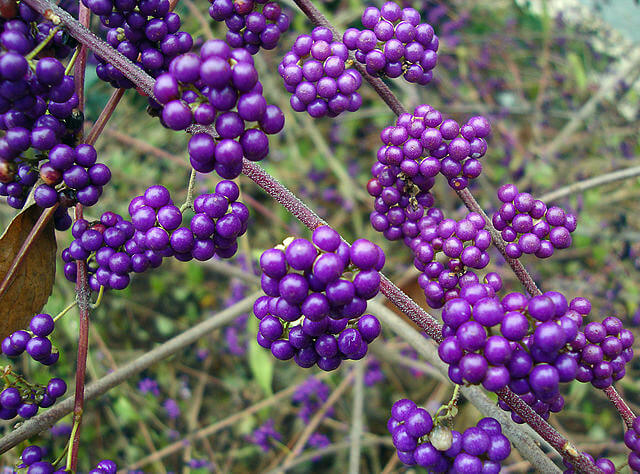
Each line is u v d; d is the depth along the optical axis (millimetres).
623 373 118
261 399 342
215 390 347
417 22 129
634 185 369
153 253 117
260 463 332
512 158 372
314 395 332
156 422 320
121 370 180
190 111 96
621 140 400
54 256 132
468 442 106
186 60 93
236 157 97
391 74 130
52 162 110
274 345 107
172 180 351
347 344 105
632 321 325
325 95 120
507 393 108
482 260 124
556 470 135
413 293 230
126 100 321
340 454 328
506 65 417
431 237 129
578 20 442
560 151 402
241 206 115
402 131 127
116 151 344
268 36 129
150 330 353
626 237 341
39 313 131
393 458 301
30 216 127
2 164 110
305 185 379
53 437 296
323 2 378
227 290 367
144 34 121
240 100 96
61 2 150
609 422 310
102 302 341
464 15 400
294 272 99
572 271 351
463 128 125
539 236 126
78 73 123
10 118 109
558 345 95
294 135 382
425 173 125
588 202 354
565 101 410
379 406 337
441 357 100
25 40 103
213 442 333
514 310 100
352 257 99
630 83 404
